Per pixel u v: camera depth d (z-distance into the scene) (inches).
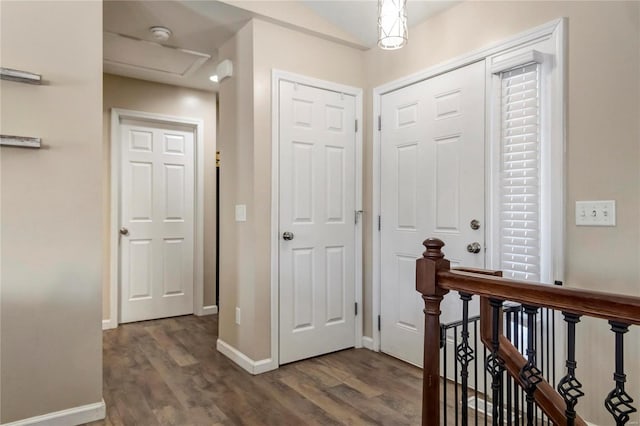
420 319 109.2
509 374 51.3
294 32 112.9
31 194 77.2
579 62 75.4
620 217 69.9
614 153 70.6
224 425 79.6
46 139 78.5
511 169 86.9
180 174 165.8
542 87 81.0
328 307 120.1
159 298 160.6
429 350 52.7
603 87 72.1
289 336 112.1
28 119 76.9
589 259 73.6
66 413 79.3
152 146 159.5
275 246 109.3
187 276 167.0
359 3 107.7
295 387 97.0
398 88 116.0
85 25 82.7
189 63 137.3
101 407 82.4
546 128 80.5
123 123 153.3
